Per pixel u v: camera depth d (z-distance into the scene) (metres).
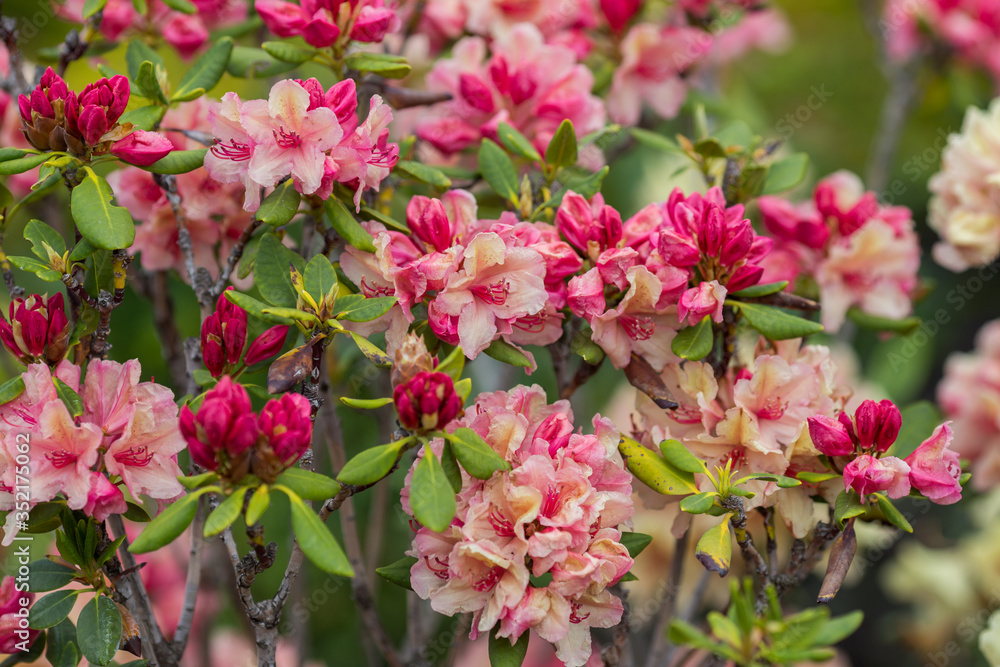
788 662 1.63
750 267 1.74
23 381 1.70
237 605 1.98
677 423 1.77
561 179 1.87
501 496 1.69
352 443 2.02
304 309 1.71
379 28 1.79
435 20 1.98
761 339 1.79
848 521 1.71
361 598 1.84
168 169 1.73
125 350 2.05
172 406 1.70
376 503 1.92
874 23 2.25
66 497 1.69
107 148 1.70
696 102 2.04
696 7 2.01
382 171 1.73
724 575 1.68
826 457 1.74
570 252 1.74
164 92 1.77
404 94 1.88
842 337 2.09
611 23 1.98
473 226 1.76
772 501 1.75
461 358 1.68
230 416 1.63
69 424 1.67
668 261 1.73
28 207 1.94
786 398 1.75
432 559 1.70
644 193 2.16
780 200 1.90
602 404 2.14
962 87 2.16
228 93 1.71
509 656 1.69
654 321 1.76
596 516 1.69
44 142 1.69
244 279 1.80
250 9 1.96
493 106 1.86
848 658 2.42
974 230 1.96
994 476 2.07
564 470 1.69
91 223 1.68
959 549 2.14
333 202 1.72
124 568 1.75
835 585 1.69
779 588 1.74
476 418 1.71
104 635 1.68
